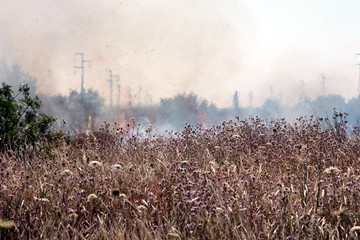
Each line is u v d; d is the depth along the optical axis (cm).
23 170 2792
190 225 1978
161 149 3388
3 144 3591
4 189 2322
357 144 3562
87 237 2034
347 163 3011
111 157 3253
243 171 2659
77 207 2258
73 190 2377
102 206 2275
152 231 2028
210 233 1939
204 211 2052
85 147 3741
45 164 2836
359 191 2192
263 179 2550
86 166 2755
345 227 1955
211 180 2419
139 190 2467
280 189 2291
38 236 1998
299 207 2059
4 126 3678
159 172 2758
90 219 2178
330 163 2947
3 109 3681
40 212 2172
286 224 1989
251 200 2220
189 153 3256
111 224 2103
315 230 1909
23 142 3672
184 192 2222
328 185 2317
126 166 2775
